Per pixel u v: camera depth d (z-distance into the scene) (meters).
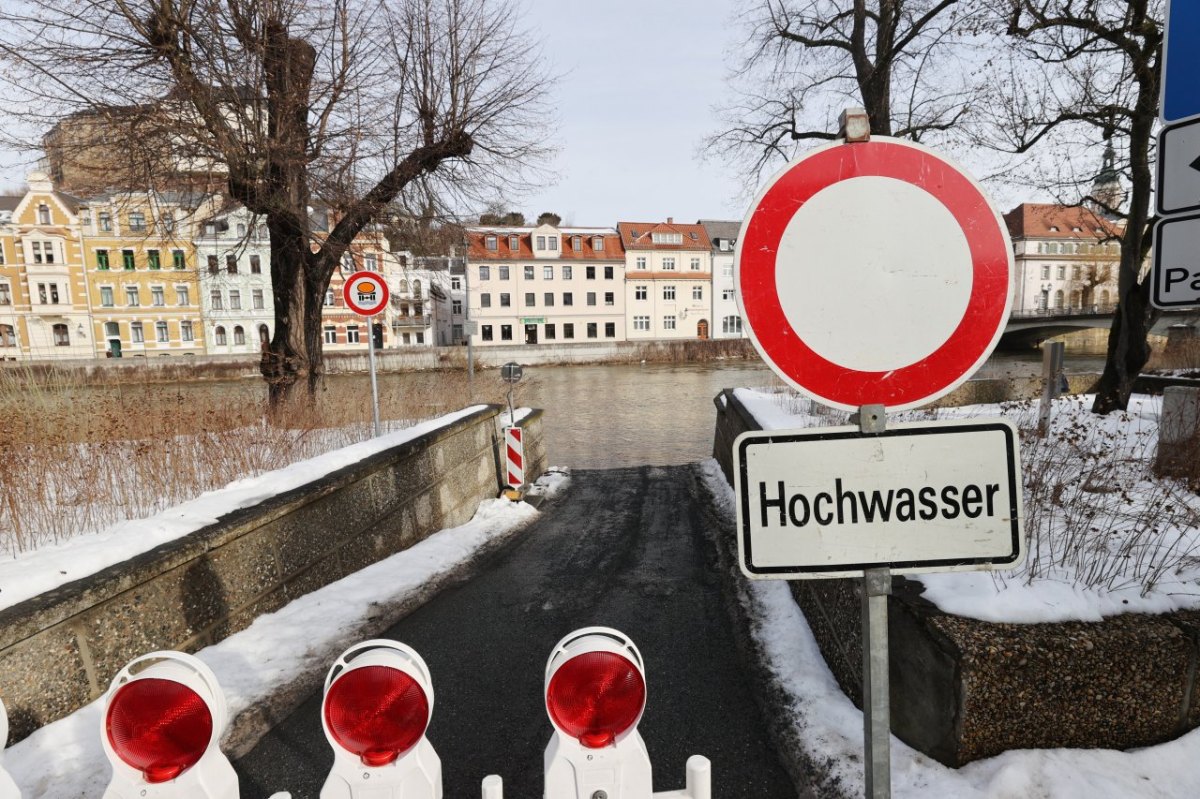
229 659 3.82
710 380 38.59
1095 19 8.92
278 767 2.87
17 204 51.50
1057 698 2.52
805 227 1.48
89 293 48.84
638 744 1.36
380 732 1.33
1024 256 64.38
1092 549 3.40
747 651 4.01
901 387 1.50
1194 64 1.89
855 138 1.47
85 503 5.07
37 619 2.87
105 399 7.87
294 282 10.45
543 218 67.00
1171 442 5.13
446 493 7.64
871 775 1.52
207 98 8.46
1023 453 5.44
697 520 7.88
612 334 64.94
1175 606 2.79
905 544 1.48
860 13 13.42
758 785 2.71
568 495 9.68
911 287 1.49
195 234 10.60
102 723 1.27
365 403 10.98
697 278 66.38
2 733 1.29
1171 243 1.97
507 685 3.65
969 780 2.46
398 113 10.55
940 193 1.47
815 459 1.48
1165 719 2.57
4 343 48.31
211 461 6.23
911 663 2.75
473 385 15.59
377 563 5.85
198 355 44.88
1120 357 9.12
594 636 1.42
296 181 9.59
